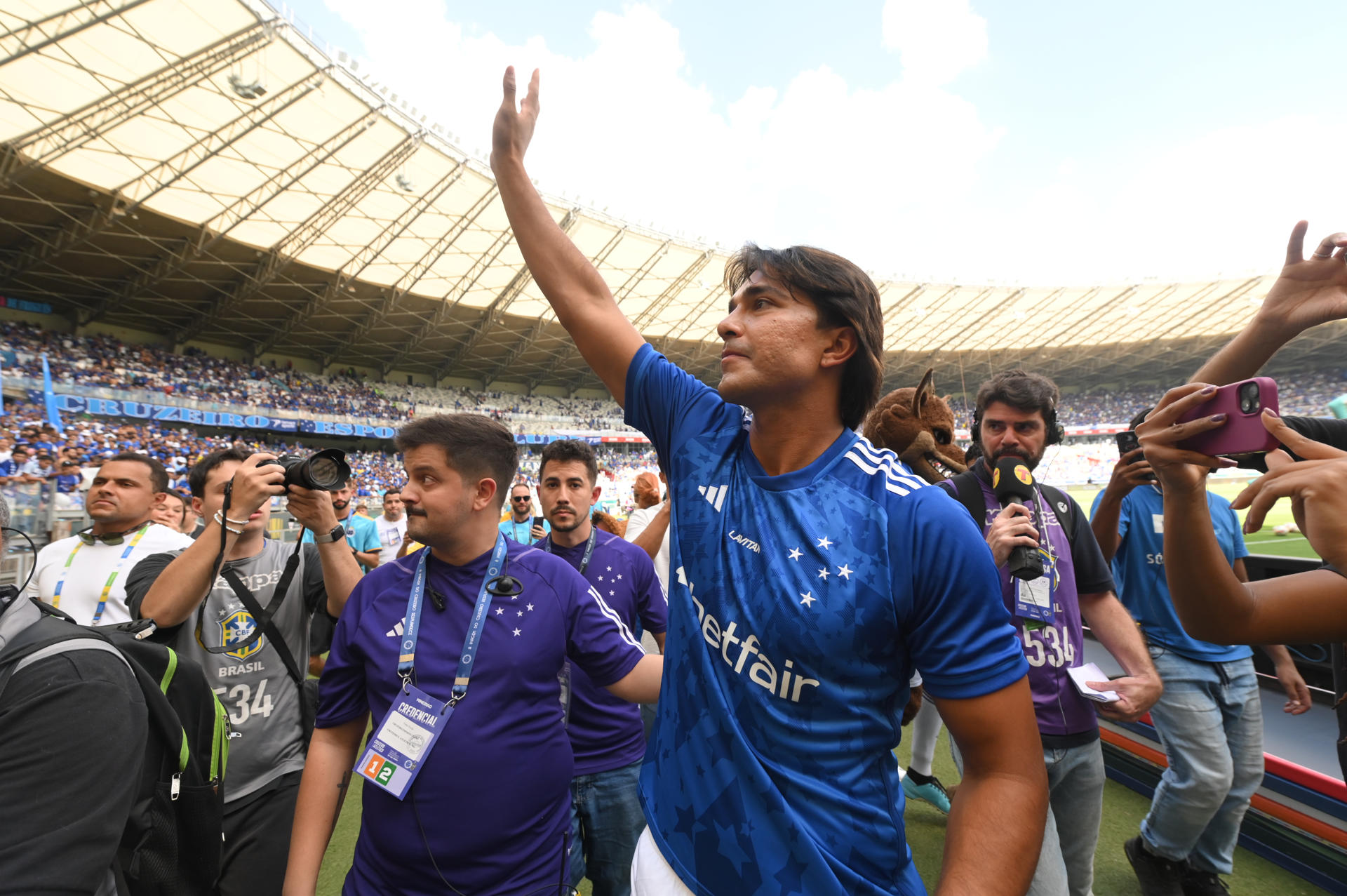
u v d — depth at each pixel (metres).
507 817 1.30
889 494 0.77
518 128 1.22
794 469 0.87
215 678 1.81
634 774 2.05
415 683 1.34
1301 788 2.35
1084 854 1.77
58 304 20.80
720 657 0.79
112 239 17.25
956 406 41.19
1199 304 33.31
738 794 0.73
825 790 0.71
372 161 16.97
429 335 26.94
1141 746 2.97
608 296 1.19
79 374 18.97
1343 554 0.70
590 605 1.51
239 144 15.34
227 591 1.89
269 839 1.76
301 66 14.02
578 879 1.97
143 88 13.16
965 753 0.73
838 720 0.73
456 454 1.40
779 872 0.70
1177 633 2.13
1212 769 2.03
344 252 20.52
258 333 25.03
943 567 0.71
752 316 0.88
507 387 35.59
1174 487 0.93
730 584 0.81
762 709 0.74
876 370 0.89
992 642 0.71
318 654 2.04
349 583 1.80
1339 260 1.12
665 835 0.80
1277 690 3.30
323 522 1.78
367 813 1.31
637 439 34.22
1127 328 35.81
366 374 30.66
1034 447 1.83
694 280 27.02
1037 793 0.69
